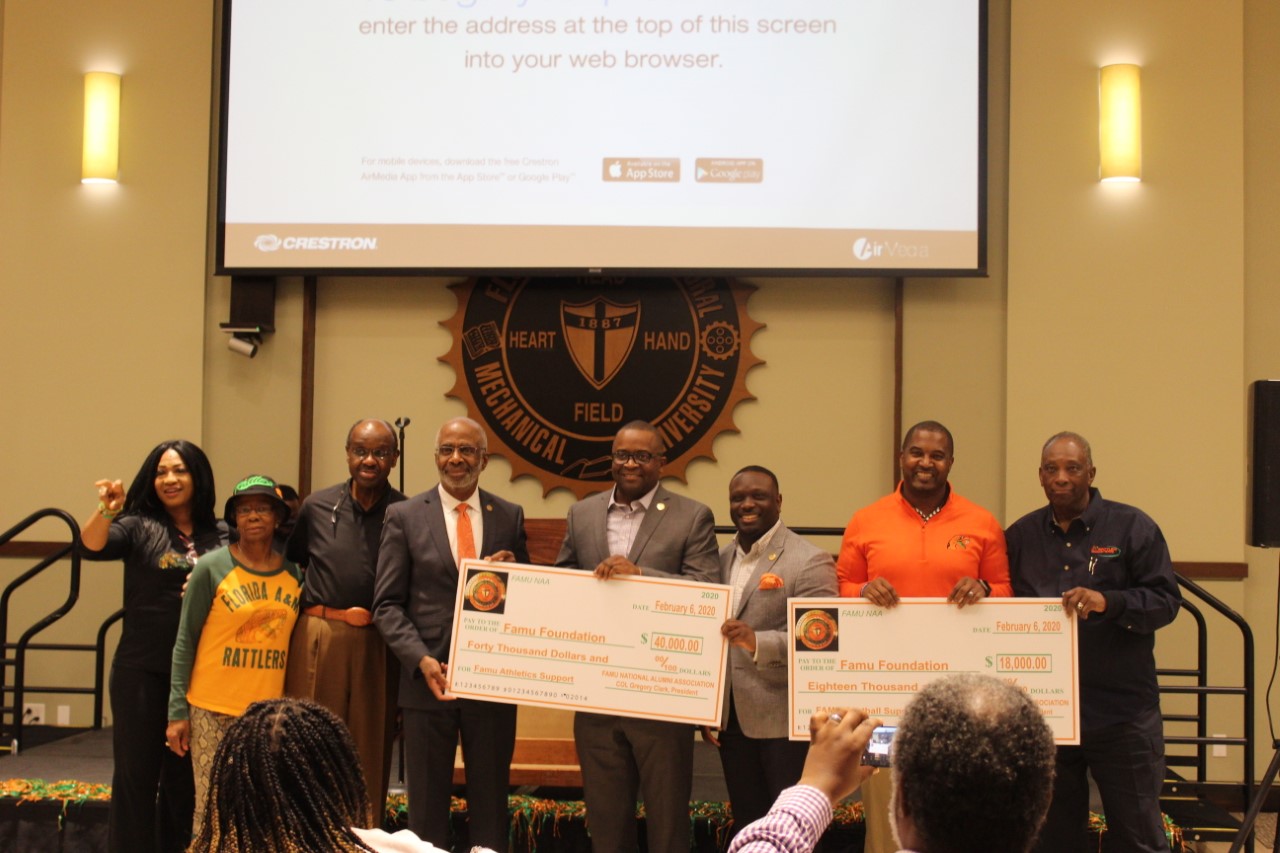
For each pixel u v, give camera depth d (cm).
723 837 392
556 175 535
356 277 554
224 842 148
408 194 536
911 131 529
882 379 554
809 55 530
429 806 347
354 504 372
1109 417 543
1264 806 523
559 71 535
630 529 362
